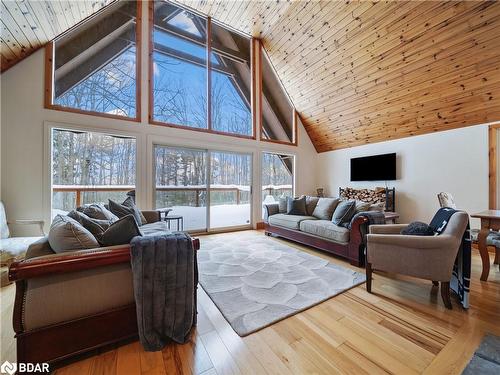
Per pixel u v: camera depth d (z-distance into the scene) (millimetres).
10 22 2459
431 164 4023
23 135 3031
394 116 4199
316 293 2047
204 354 1319
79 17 3264
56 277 1205
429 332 1514
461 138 3656
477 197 3492
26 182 3043
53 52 3256
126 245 1402
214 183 4668
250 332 1508
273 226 4242
